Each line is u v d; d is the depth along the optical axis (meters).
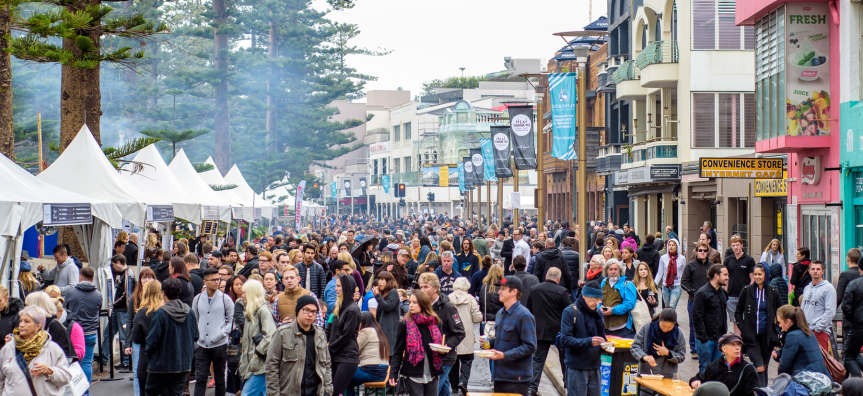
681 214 31.12
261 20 54.16
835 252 17.55
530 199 72.62
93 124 20.11
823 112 18.12
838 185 17.53
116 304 13.41
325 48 60.19
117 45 46.66
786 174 19.89
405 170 104.44
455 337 9.40
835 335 11.98
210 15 46.12
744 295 11.01
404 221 46.78
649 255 16.08
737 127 30.16
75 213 13.65
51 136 37.69
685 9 30.28
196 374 10.30
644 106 36.31
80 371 8.38
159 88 48.06
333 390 8.96
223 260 15.62
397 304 10.84
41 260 19.47
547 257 15.02
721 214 27.34
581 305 9.56
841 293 11.89
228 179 34.19
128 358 13.50
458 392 11.74
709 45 30.17
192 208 22.80
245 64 47.00
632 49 36.97
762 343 10.98
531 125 26.66
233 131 54.41
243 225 37.25
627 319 10.86
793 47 18.17
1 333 8.64
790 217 19.88
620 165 37.22
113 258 13.39
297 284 10.20
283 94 56.16
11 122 17.00
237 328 10.95
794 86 18.17
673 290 15.40
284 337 8.06
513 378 8.94
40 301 8.65
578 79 18.38
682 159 30.58
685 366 12.97
